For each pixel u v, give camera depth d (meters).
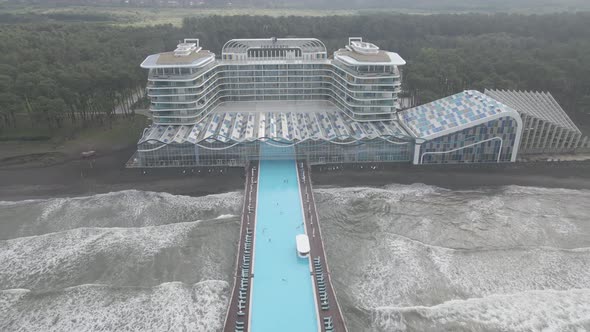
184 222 127.44
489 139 160.12
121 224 127.44
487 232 123.38
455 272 107.31
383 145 161.50
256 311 92.88
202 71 178.88
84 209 134.62
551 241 119.38
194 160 160.62
